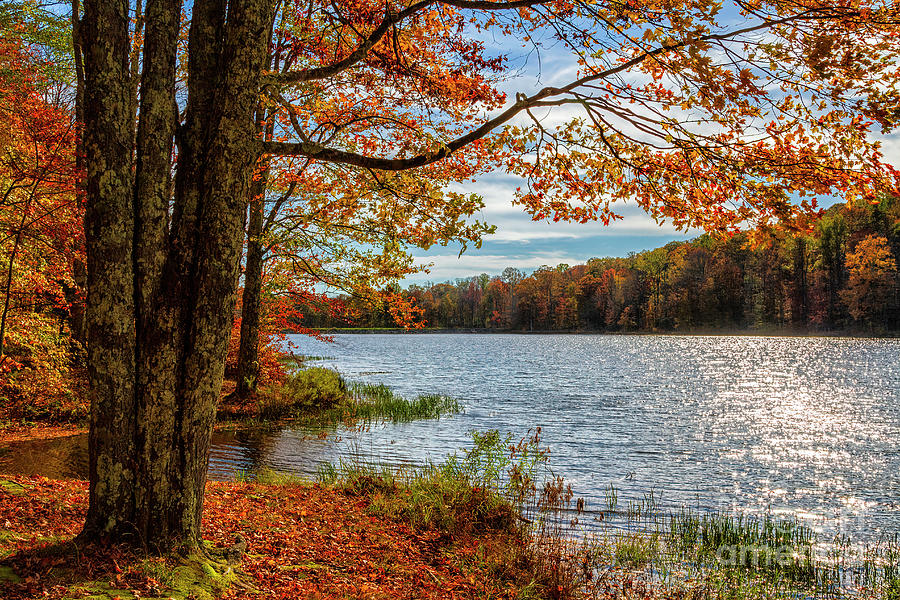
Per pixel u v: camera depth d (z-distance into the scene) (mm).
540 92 5754
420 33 7824
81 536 4512
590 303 136375
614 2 4961
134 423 4527
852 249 90438
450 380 35188
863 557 8367
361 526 7609
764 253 103188
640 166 6039
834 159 4945
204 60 4797
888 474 13680
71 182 9312
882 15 4555
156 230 4578
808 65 4531
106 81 4371
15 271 11211
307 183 11055
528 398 26812
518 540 7777
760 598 6922
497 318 154500
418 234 7637
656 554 8109
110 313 4391
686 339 98875
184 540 4703
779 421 21203
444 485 8992
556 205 6629
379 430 17047
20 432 12992
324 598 4953
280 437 15148
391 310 14422
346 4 6816
